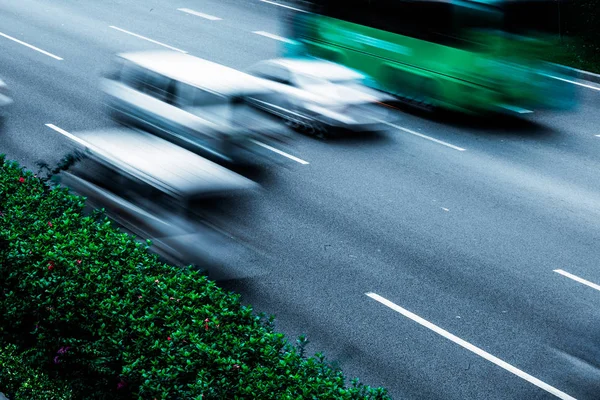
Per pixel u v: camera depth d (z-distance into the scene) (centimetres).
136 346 705
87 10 2620
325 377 698
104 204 1082
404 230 1259
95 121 1614
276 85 1664
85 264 816
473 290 1085
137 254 868
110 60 2072
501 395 862
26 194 983
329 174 1466
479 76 1745
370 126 1667
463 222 1307
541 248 1231
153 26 2486
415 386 866
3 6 2564
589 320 1030
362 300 1035
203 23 2573
